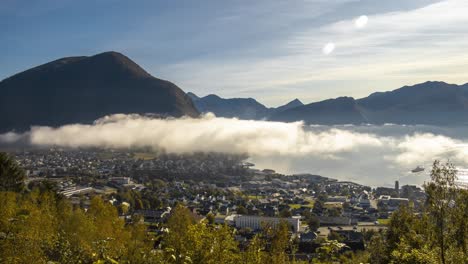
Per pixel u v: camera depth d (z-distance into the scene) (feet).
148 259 60.23
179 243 63.31
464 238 73.41
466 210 73.26
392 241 121.19
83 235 131.95
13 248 62.34
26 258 63.31
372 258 128.26
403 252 86.17
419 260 78.23
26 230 68.49
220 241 64.69
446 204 74.69
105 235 138.51
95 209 188.44
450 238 74.49
